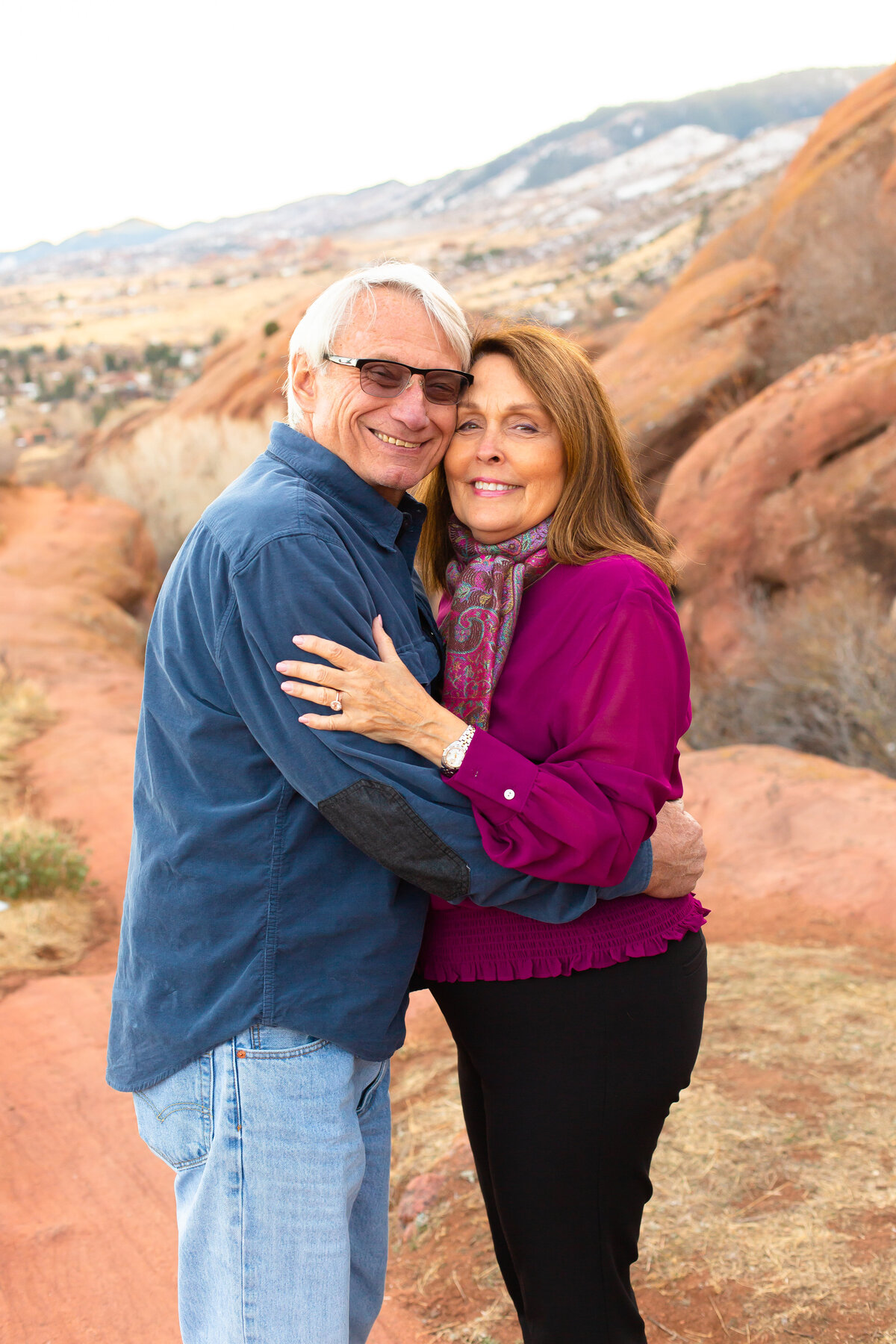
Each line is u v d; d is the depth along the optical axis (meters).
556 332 1.82
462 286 135.50
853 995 3.46
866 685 7.71
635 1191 1.67
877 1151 2.51
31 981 4.56
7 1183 2.92
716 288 15.77
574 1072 1.60
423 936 1.70
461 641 1.71
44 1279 2.50
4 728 9.93
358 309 1.67
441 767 1.53
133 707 11.24
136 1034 1.59
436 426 1.73
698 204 160.88
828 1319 2.02
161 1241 2.64
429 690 1.75
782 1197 2.39
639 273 85.88
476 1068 1.70
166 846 1.57
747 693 9.06
